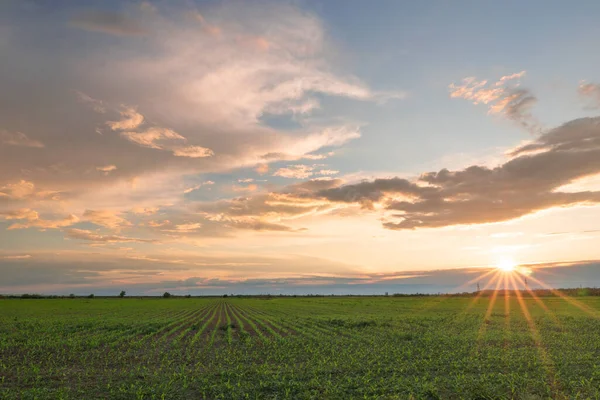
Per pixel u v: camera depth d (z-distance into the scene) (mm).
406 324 46750
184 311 81438
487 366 22469
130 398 16766
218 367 22906
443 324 46656
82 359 25281
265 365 22828
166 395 17062
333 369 21938
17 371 21625
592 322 48125
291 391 17719
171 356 26500
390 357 25391
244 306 105750
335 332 39812
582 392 17453
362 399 16500
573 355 25828
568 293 168000
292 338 35250
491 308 79562
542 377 19875
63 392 17203
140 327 44438
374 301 125688
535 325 45219
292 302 131875
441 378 19828
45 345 31016
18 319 56844
